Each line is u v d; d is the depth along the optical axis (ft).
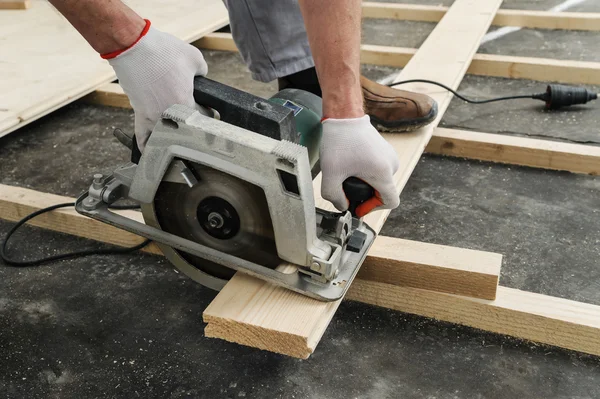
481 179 7.53
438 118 7.45
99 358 5.05
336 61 4.18
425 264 5.12
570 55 11.23
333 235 4.50
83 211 4.98
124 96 9.59
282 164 3.93
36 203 6.56
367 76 10.69
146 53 4.15
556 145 7.55
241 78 10.89
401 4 13.69
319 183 6.06
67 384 4.81
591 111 9.01
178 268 5.23
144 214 4.79
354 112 4.35
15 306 5.64
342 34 4.10
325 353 5.08
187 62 4.34
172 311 5.57
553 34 12.28
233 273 4.99
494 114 9.09
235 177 4.21
